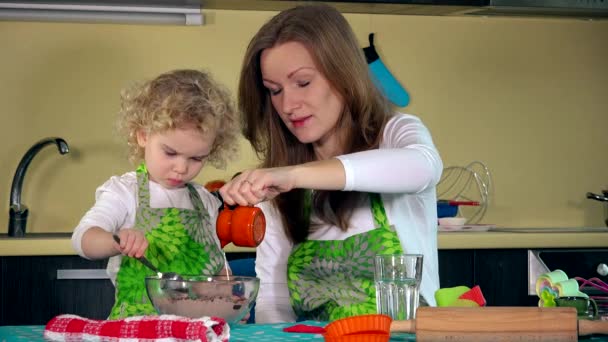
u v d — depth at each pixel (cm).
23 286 297
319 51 192
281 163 210
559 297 157
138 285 199
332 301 194
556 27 394
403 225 199
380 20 381
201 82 209
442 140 387
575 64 397
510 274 326
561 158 395
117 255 189
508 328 131
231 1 350
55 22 354
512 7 359
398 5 360
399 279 148
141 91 206
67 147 337
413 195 202
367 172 167
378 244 195
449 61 387
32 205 355
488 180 389
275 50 193
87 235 177
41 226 355
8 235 333
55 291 299
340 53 194
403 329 136
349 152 202
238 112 213
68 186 358
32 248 296
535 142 393
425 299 197
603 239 333
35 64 355
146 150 203
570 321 132
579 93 397
